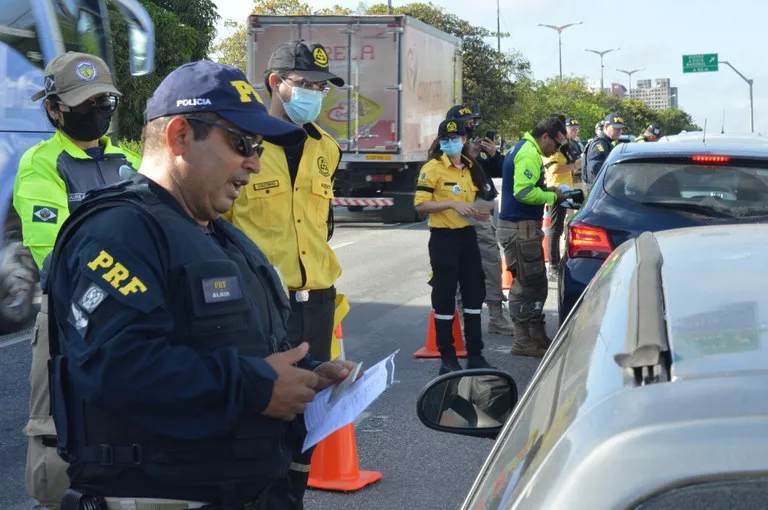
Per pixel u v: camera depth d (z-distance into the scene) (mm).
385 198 19547
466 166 6914
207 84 2354
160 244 2248
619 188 6402
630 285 1938
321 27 18656
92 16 10336
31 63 9492
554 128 7930
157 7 28250
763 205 6086
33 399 3225
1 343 8688
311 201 4191
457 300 8602
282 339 2562
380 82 18719
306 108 4223
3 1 9250
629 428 1290
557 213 11562
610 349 1644
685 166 6324
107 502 2297
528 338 7871
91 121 4035
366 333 8953
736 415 1256
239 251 2520
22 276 9250
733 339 1511
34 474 3209
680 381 1385
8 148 9219
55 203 3900
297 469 3309
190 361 2174
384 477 5160
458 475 5191
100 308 2158
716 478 1181
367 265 13531
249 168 2430
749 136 7223
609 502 1210
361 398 2445
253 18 18531
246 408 2232
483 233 8672
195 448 2244
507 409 2777
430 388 2732
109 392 2131
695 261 2016
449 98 22891
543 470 1397
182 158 2355
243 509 2379
